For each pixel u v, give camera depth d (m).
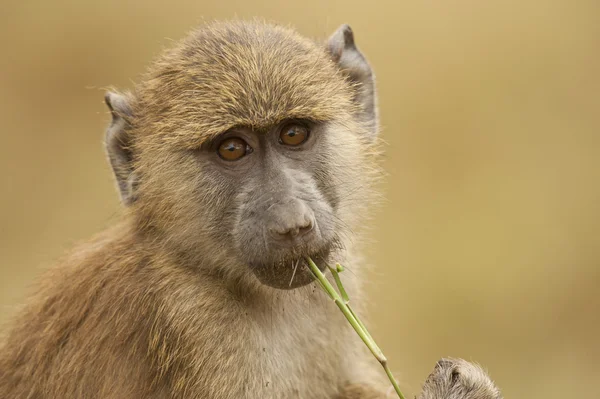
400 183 19.19
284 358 8.98
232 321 8.73
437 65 20.81
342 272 9.41
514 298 17.27
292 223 8.30
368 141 9.87
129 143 9.41
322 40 10.67
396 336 16.73
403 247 18.03
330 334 9.41
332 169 9.06
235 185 8.73
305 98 8.69
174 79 8.98
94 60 22.02
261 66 8.73
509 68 20.70
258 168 8.71
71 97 21.72
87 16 22.31
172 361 8.55
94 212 19.55
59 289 9.33
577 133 19.73
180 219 8.89
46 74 21.80
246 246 8.54
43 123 21.34
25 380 9.08
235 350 8.66
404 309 17.08
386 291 17.27
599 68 20.61
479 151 19.58
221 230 8.77
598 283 17.25
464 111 20.08
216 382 8.54
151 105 9.15
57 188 20.12
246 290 8.91
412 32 21.42
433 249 17.95
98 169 20.38
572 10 21.42
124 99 9.54
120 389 8.59
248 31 9.26
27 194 20.05
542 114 20.05
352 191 9.37
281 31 9.48
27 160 20.75
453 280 17.48
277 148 8.77
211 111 8.61
